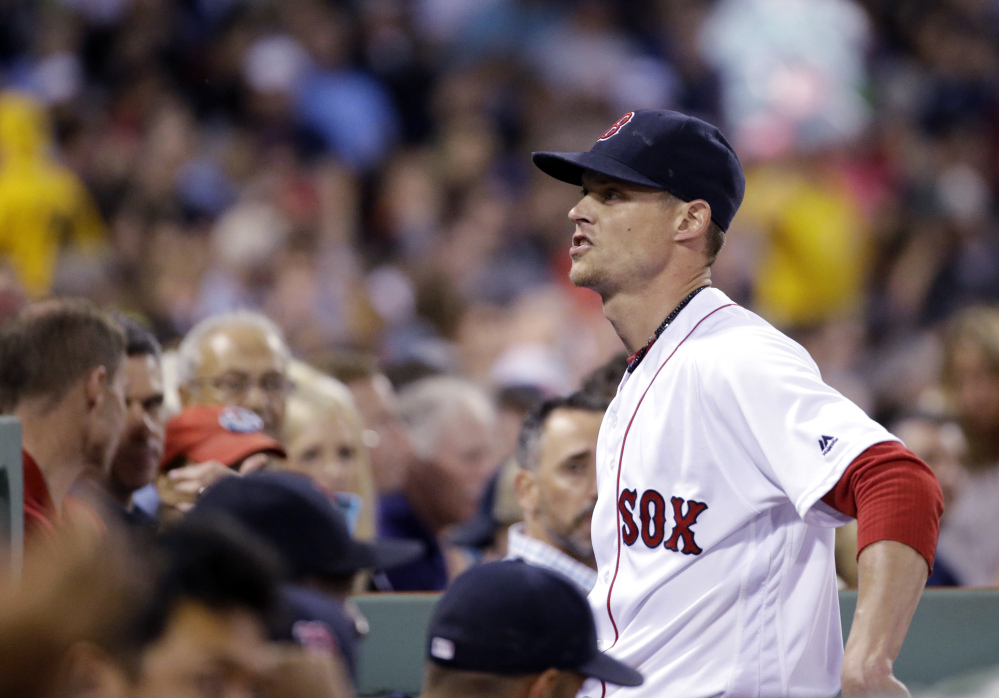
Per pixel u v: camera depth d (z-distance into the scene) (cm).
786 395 888
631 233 978
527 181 4053
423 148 4159
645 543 947
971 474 1905
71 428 1016
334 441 1426
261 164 3738
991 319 1938
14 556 855
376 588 1534
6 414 1006
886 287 3784
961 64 4594
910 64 4612
